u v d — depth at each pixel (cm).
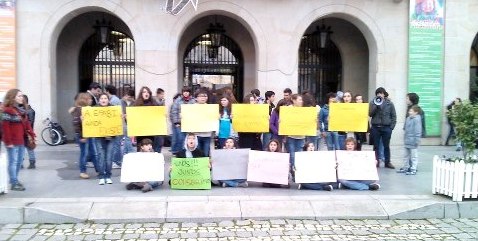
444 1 1528
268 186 886
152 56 1451
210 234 651
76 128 930
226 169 881
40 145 1431
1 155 791
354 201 770
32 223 699
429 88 1534
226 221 714
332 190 852
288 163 870
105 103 905
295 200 766
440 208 758
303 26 1491
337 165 872
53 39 1447
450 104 1536
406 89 1538
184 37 1686
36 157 1218
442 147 1505
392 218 743
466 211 762
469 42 1545
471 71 1745
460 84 1547
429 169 1097
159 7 1447
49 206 719
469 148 800
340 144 1123
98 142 894
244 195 799
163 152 1291
